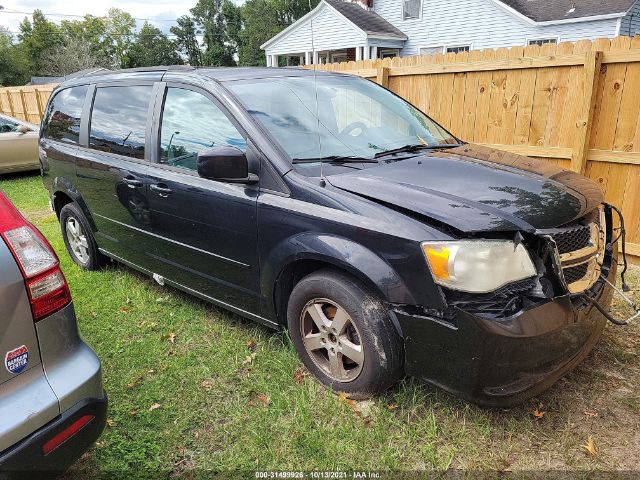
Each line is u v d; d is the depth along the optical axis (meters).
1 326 1.70
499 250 2.16
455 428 2.52
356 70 6.54
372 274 2.36
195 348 3.36
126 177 3.72
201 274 3.38
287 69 3.72
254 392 2.87
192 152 3.28
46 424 1.78
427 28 21.97
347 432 2.50
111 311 3.94
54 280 1.89
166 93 3.54
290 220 2.67
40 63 66.38
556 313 2.20
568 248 2.34
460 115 5.71
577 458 2.33
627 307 3.75
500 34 19.78
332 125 3.21
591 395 2.76
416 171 2.79
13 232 1.81
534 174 2.83
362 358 2.55
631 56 4.35
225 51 73.19
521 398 2.25
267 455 2.40
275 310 3.00
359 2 23.83
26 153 10.18
